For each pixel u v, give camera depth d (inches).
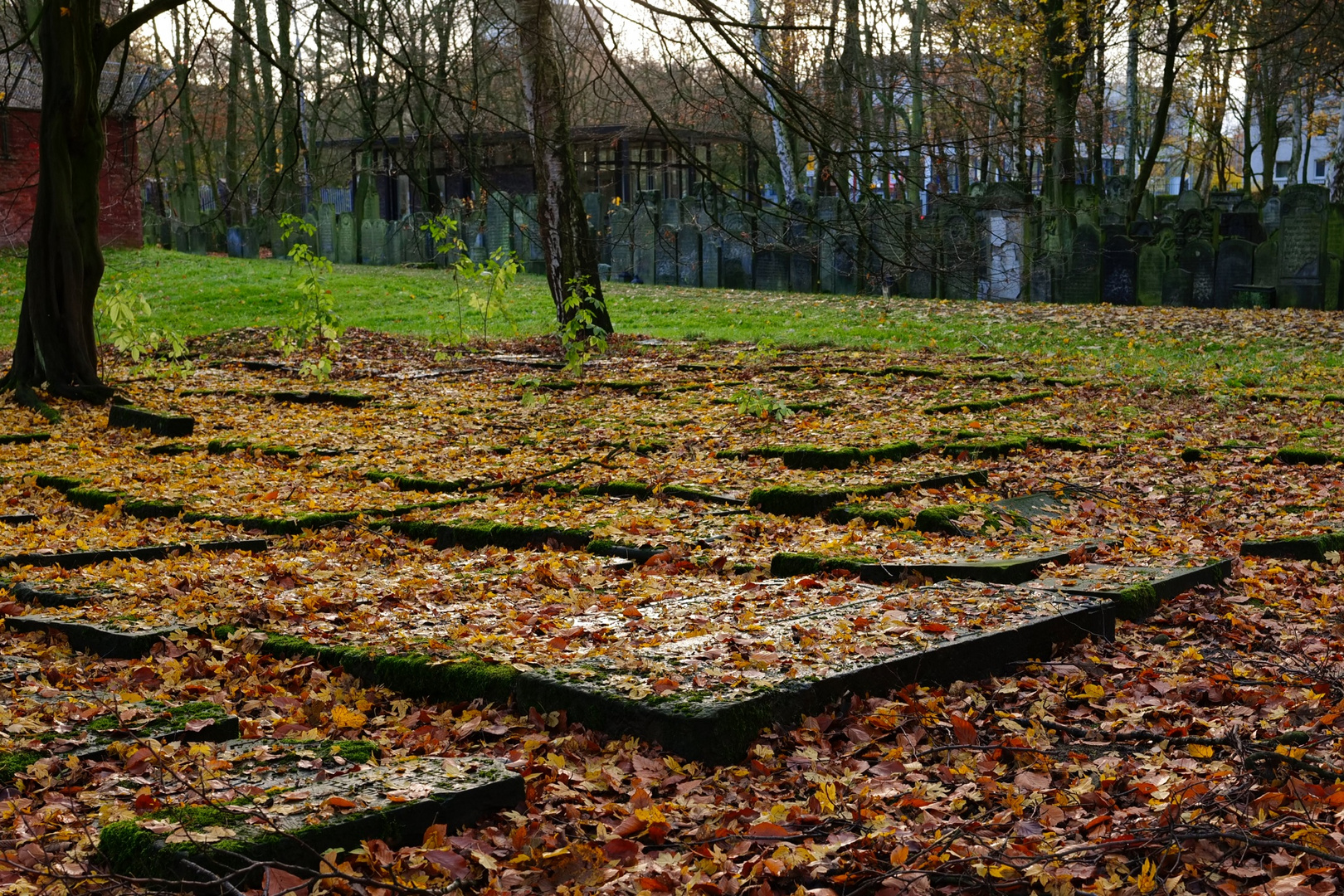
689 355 666.8
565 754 163.3
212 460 439.2
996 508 318.0
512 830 136.3
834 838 138.3
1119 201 1194.0
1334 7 925.8
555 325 805.9
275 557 298.4
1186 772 155.9
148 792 134.6
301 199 1451.8
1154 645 216.5
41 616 231.1
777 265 943.0
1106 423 457.4
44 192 559.5
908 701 180.4
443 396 571.2
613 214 1058.7
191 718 166.7
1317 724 169.0
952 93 656.4
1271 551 282.5
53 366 560.7
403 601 249.3
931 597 224.8
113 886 117.2
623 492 363.6
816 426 456.4
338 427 498.0
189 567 280.2
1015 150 1036.5
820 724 172.1
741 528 308.8
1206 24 1008.2
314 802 133.9
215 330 832.3
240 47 1298.0
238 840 122.0
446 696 190.5
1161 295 832.9
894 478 358.6
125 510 355.9
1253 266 804.6
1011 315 761.6
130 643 212.8
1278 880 123.6
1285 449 389.1
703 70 568.7
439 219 716.7
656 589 252.1
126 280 981.2
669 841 139.4
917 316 775.1
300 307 676.1
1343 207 791.1
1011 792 151.5
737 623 212.2
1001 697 190.1
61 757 148.5
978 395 522.6
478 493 374.6
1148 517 325.7
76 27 547.2
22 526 333.7
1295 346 635.5
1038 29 948.0
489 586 262.4
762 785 154.9
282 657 211.6
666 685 173.0
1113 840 134.1
